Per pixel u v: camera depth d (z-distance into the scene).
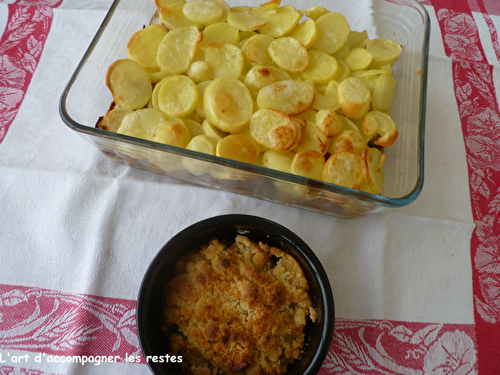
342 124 0.40
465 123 0.47
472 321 0.39
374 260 0.41
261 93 0.39
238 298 0.35
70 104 0.39
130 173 0.43
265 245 0.37
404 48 0.48
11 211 0.41
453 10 0.54
